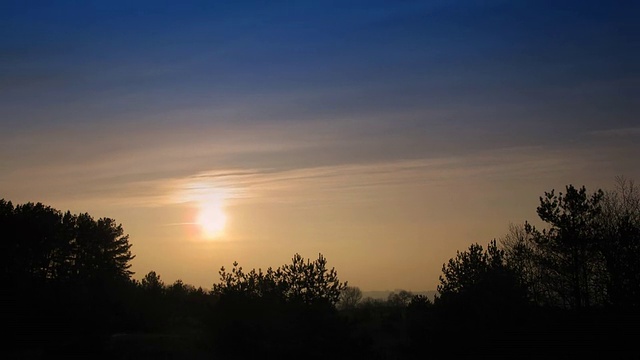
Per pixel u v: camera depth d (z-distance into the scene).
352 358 32.44
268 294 36.00
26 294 38.59
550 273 33.31
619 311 27.23
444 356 31.75
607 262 29.91
